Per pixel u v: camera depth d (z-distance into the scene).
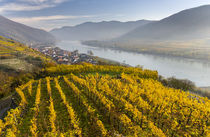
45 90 38.09
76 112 25.61
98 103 28.58
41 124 22.66
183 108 26.62
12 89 54.44
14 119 23.39
